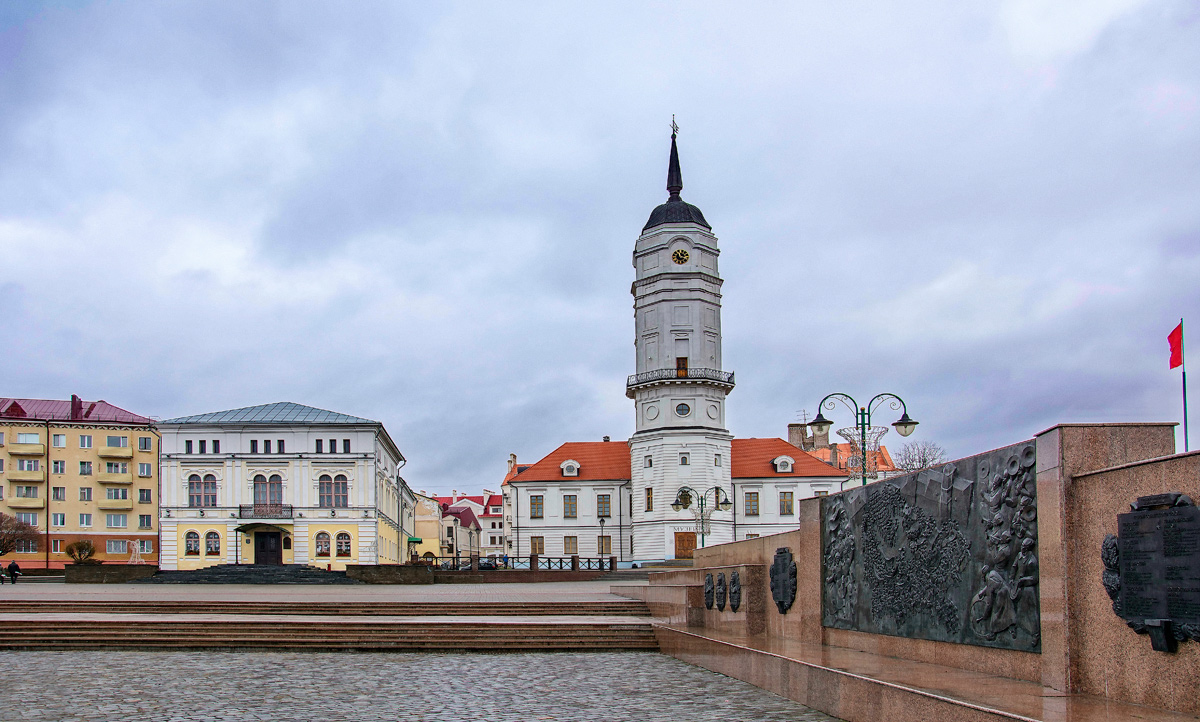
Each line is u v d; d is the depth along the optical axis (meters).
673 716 16.78
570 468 92.00
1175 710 11.64
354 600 37.59
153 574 62.69
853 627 20.53
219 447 79.88
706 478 82.81
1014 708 12.16
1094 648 13.16
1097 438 13.65
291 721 16.44
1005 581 15.06
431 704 18.20
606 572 64.69
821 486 88.31
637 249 86.88
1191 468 11.49
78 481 98.00
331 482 80.25
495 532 173.50
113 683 20.80
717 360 85.19
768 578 25.16
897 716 14.19
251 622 28.89
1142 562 12.09
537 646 27.77
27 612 34.81
